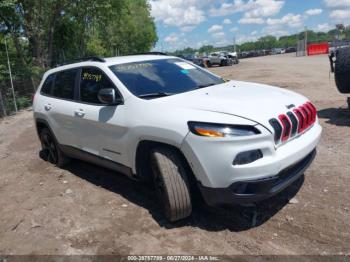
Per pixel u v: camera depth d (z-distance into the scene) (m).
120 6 27.64
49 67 22.25
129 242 3.79
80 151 5.34
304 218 3.92
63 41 26.45
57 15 22.22
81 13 25.22
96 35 32.75
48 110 5.84
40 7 20.75
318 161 5.50
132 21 50.44
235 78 21.06
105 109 4.57
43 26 21.58
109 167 4.84
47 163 6.61
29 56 21.81
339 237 3.54
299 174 3.90
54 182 5.64
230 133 3.42
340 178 4.82
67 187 5.39
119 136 4.40
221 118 3.53
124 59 5.02
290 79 17.53
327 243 3.47
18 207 4.88
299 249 3.42
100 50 33.06
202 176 3.58
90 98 4.98
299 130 3.96
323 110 9.23
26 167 6.54
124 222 4.20
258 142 3.45
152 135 3.89
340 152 5.82
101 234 3.99
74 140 5.40
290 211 4.09
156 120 3.87
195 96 4.11
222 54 42.12
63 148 5.83
